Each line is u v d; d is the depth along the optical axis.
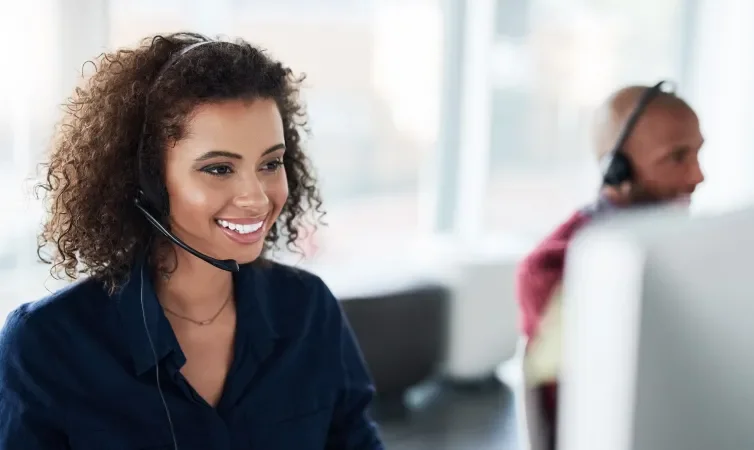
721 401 0.43
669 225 0.43
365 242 3.75
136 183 1.19
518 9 3.88
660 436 0.42
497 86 3.90
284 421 1.28
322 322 1.36
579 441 0.42
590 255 0.41
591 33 4.05
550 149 4.04
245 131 1.12
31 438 1.12
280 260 1.60
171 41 1.21
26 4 2.82
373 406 3.39
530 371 1.02
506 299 3.68
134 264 1.22
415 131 3.79
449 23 3.79
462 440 3.21
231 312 1.28
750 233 0.44
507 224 4.03
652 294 0.41
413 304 3.39
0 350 1.15
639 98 1.68
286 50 3.41
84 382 1.16
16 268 2.90
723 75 4.29
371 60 3.60
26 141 2.86
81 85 1.28
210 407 1.20
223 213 1.14
